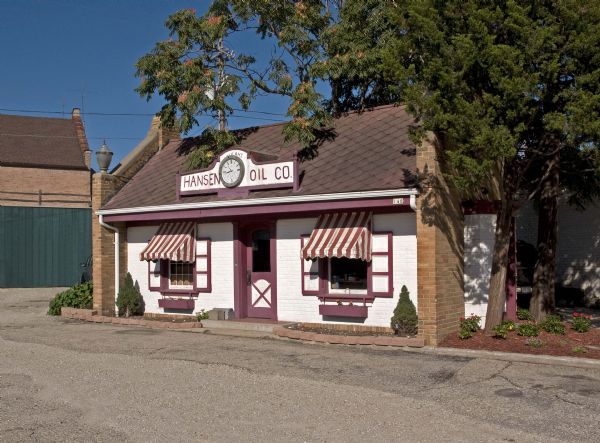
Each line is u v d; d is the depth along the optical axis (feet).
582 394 27.14
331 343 40.09
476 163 32.89
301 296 46.60
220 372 32.17
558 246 67.10
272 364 34.01
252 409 25.38
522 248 59.21
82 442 21.62
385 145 46.37
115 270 57.36
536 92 32.73
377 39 58.18
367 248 42.34
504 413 24.52
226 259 51.11
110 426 23.38
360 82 67.15
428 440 21.50
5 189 121.39
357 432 22.41
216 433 22.45
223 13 57.88
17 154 124.36
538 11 32.94
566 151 38.91
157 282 55.47
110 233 57.36
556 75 32.53
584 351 34.78
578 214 65.67
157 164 61.62
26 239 92.53
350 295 43.78
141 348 39.52
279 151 52.47
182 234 52.90
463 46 32.83
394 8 39.22
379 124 49.96
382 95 69.72
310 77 57.16
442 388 28.43
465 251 42.27
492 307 39.70
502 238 39.60
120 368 33.42
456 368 32.42
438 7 35.24
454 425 23.09
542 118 35.22
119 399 27.09
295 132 49.39
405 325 40.27
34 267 92.94
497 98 32.91
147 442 21.61
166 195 53.83
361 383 29.55
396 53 36.63
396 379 30.22
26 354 37.96
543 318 45.06
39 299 78.69
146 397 27.37
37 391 28.63
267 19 59.00
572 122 31.01
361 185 41.45
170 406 25.94
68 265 95.25
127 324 51.31
